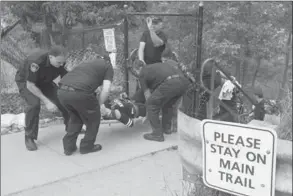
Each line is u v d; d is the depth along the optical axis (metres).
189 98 3.31
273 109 3.08
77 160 3.62
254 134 1.65
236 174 1.75
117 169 3.41
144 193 2.94
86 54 5.08
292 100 1.73
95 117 3.62
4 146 3.92
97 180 3.20
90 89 3.46
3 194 2.94
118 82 5.13
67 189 3.04
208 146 1.82
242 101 3.70
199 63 4.04
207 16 5.33
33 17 6.24
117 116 3.97
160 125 4.10
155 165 3.48
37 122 3.84
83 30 4.91
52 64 3.63
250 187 1.71
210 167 1.83
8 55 5.14
